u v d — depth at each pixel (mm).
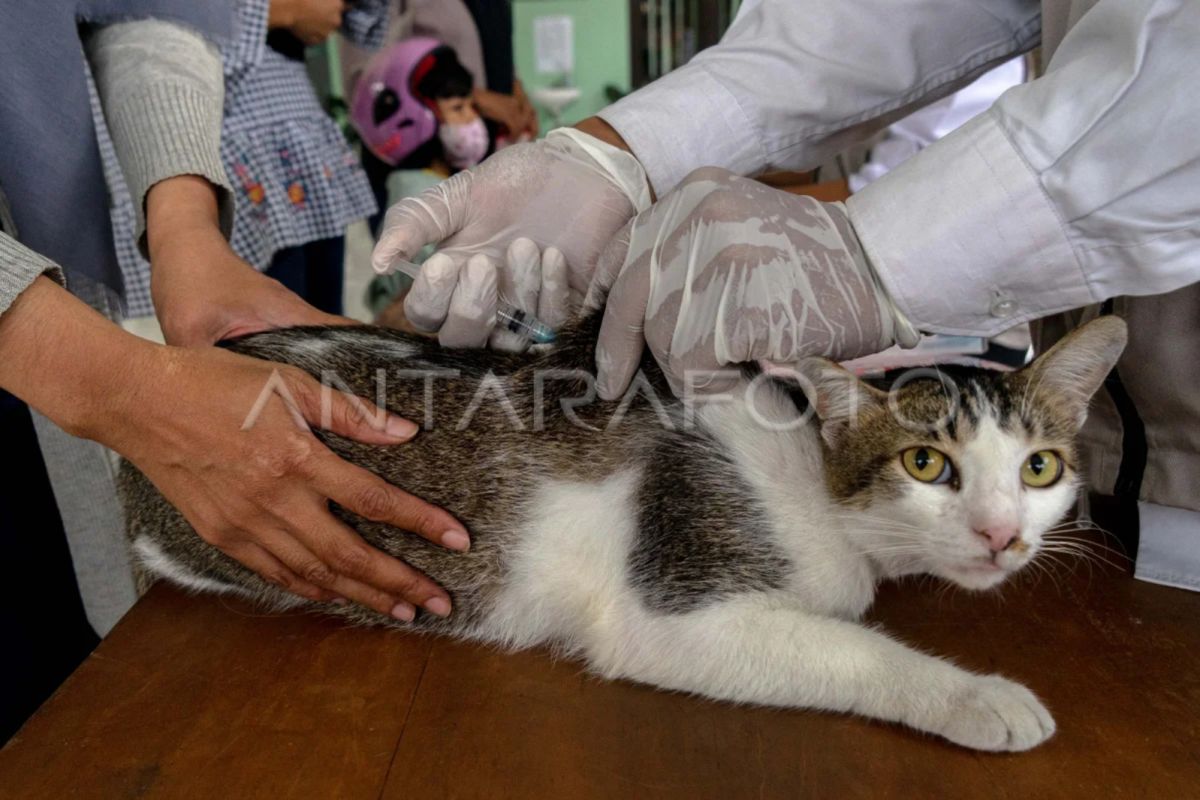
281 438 979
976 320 977
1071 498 1078
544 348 1208
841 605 1114
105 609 1614
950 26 1292
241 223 1950
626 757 851
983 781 811
